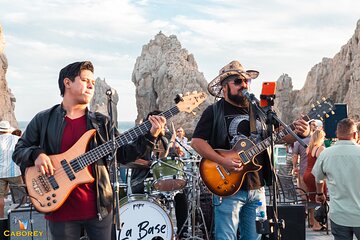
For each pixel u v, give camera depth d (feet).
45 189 13.46
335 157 17.81
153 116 13.92
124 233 21.39
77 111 14.16
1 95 119.65
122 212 21.39
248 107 16.97
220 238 16.65
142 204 21.59
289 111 344.08
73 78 13.82
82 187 13.64
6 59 122.83
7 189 32.35
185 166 23.44
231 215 16.65
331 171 17.85
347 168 17.57
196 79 308.40
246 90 15.80
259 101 15.15
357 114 257.14
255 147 16.47
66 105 14.07
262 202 17.11
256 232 16.29
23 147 13.97
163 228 21.70
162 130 14.05
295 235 21.30
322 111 16.31
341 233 17.87
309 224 30.99
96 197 13.60
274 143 16.69
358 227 17.44
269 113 14.85
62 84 14.02
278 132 16.53
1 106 119.34
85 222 13.69
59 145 13.84
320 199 25.49
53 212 13.64
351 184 17.53
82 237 18.94
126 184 24.27
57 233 13.62
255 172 16.71
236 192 16.60
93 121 14.03
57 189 13.42
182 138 46.09
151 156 23.02
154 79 323.78
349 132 17.87
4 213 33.55
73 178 13.46
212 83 17.35
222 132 16.88
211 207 23.52
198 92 15.19
